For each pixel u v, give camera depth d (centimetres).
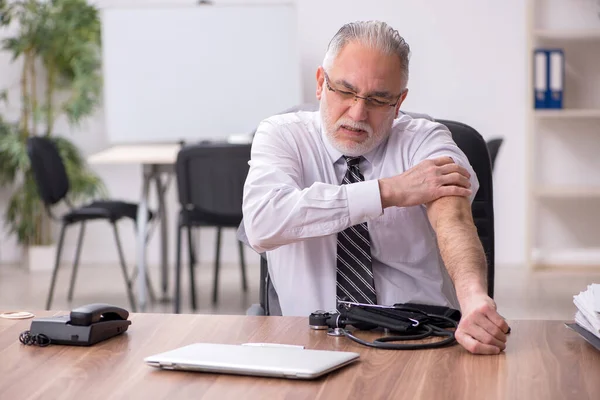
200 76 550
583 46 572
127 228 624
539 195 554
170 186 615
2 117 621
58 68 608
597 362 138
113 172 625
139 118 554
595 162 580
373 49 186
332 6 583
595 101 575
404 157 204
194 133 555
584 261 586
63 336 150
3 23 596
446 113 583
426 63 581
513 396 122
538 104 561
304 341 152
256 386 127
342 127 193
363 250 194
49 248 609
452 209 178
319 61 586
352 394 123
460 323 147
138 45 549
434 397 121
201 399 121
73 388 127
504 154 583
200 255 623
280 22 546
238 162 420
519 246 590
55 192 493
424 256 199
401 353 144
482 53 578
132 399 122
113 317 158
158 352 146
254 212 188
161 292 535
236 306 491
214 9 546
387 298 196
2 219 632
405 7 579
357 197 181
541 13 573
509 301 477
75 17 591
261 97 550
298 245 198
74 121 618
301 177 203
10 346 150
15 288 541
